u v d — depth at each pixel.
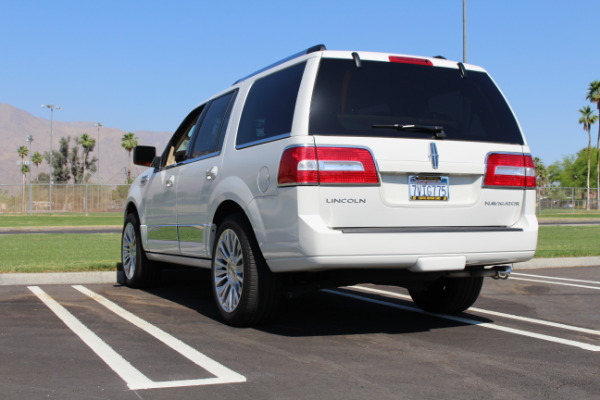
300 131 4.52
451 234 4.67
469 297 5.73
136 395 3.34
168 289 7.71
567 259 10.74
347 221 4.48
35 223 27.88
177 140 7.16
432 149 4.71
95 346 4.49
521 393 3.42
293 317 5.77
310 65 4.75
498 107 5.17
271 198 4.71
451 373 3.82
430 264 4.59
